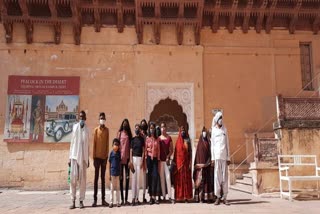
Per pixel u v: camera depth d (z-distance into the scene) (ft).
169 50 39.86
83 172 23.03
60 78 38.52
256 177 28.86
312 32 41.65
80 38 39.40
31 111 37.58
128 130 24.80
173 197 26.27
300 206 22.86
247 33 41.09
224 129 24.45
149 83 39.14
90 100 38.42
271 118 39.65
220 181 23.54
